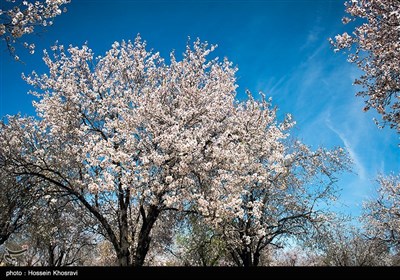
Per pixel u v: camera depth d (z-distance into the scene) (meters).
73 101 16.62
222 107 17.28
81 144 16.80
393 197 30.12
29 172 15.40
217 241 20.30
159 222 20.16
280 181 20.47
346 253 33.44
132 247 16.59
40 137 18.19
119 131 14.59
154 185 13.38
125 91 17.02
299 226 21.33
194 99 16.53
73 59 17.84
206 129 15.56
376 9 11.16
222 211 13.45
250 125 19.28
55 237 20.62
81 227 19.52
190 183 13.78
